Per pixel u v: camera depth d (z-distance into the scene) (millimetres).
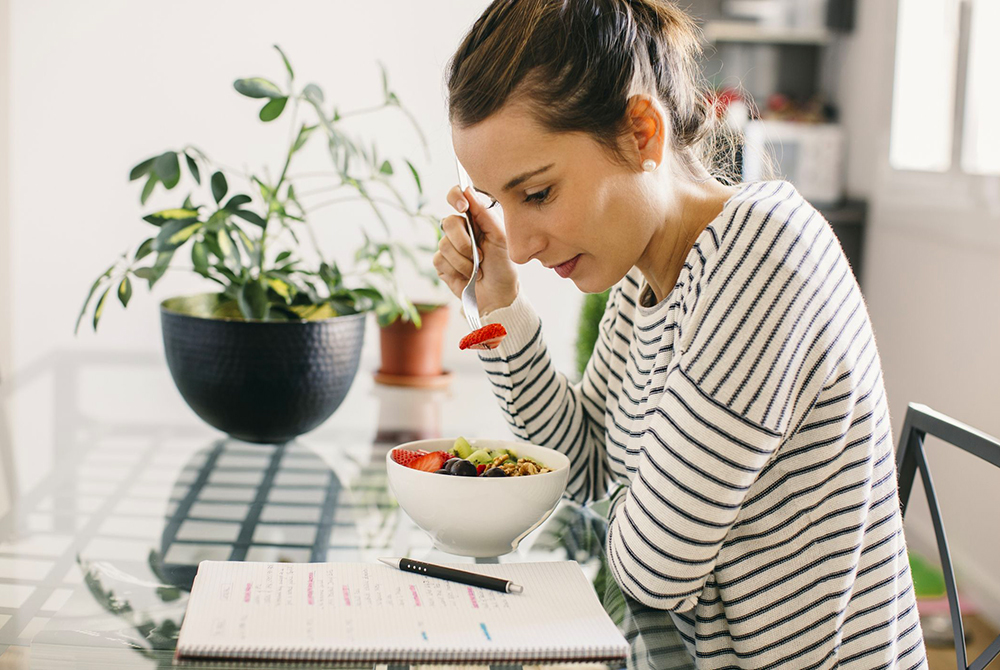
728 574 805
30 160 2357
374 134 2469
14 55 2324
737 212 754
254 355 1113
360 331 1214
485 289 1031
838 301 763
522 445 943
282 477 1077
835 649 807
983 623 2184
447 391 1528
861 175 3127
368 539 888
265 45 2414
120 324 2381
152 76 2385
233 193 2451
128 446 1182
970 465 2305
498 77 726
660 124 757
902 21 2811
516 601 712
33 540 866
